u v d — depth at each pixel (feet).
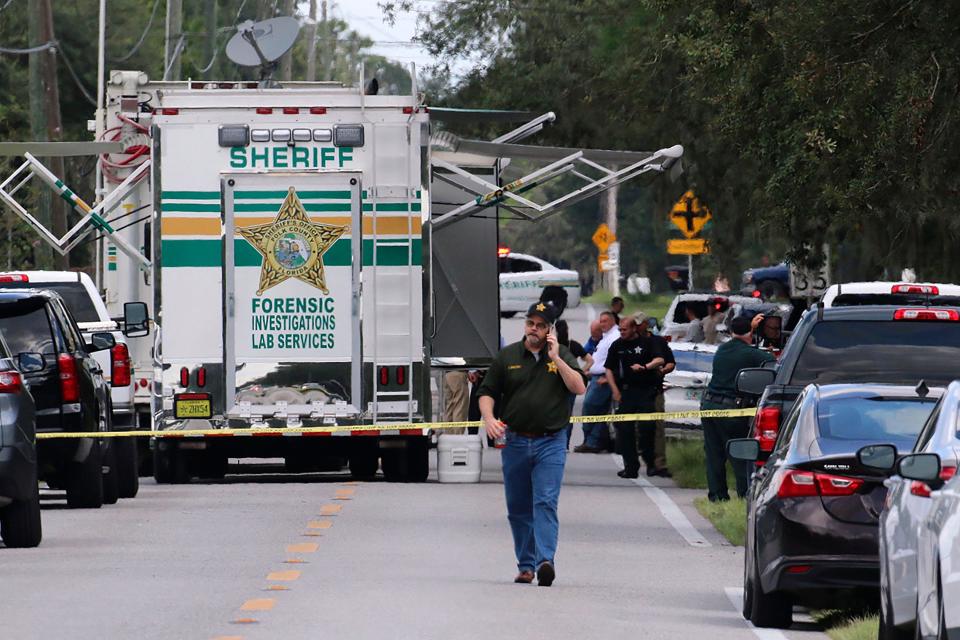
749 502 166.61
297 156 278.87
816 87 248.32
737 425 266.57
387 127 279.49
